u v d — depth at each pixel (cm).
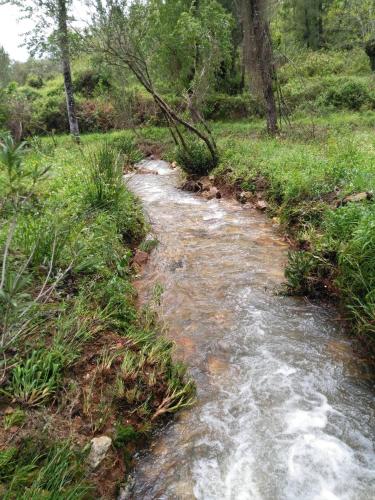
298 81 2292
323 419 335
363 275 436
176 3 1706
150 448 311
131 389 340
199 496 277
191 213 898
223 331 456
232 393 364
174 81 1898
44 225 507
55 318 391
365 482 282
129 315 448
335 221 545
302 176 763
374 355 403
